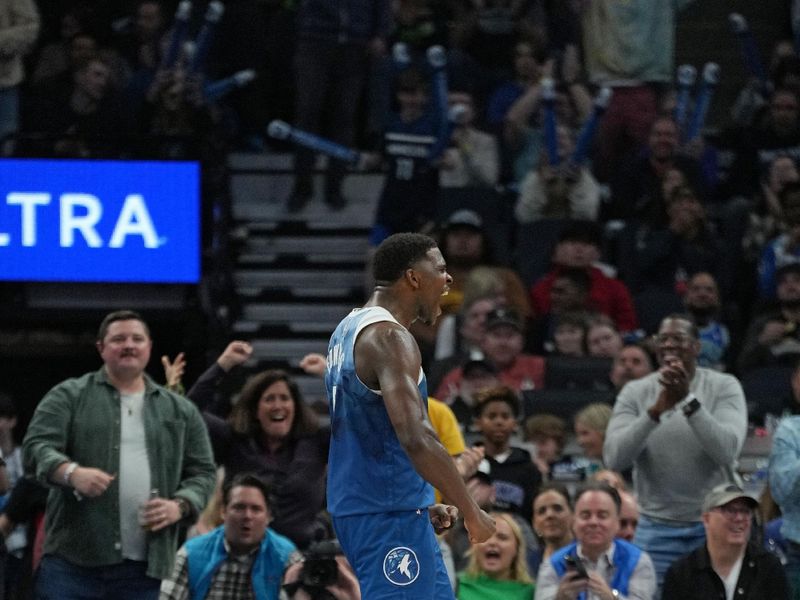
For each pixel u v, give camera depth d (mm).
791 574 13430
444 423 13312
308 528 14055
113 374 12555
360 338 9039
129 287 20953
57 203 20703
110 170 20734
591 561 13031
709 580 12836
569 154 21453
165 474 12469
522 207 21328
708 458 13742
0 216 20672
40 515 13797
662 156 22062
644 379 14242
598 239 19812
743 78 27156
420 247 9281
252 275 22312
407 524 9102
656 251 20938
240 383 19938
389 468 9094
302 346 21188
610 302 19641
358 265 22297
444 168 21453
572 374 17703
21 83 23172
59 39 24500
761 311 20078
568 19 24078
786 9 27344
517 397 15289
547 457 15922
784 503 13406
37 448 12227
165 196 20766
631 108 23406
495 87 23328
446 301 19422
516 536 13359
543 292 19609
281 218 23000
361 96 23719
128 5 24578
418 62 23250
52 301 20984
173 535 12477
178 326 21609
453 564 13484
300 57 22203
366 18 22328
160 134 21000
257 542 12711
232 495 12602
